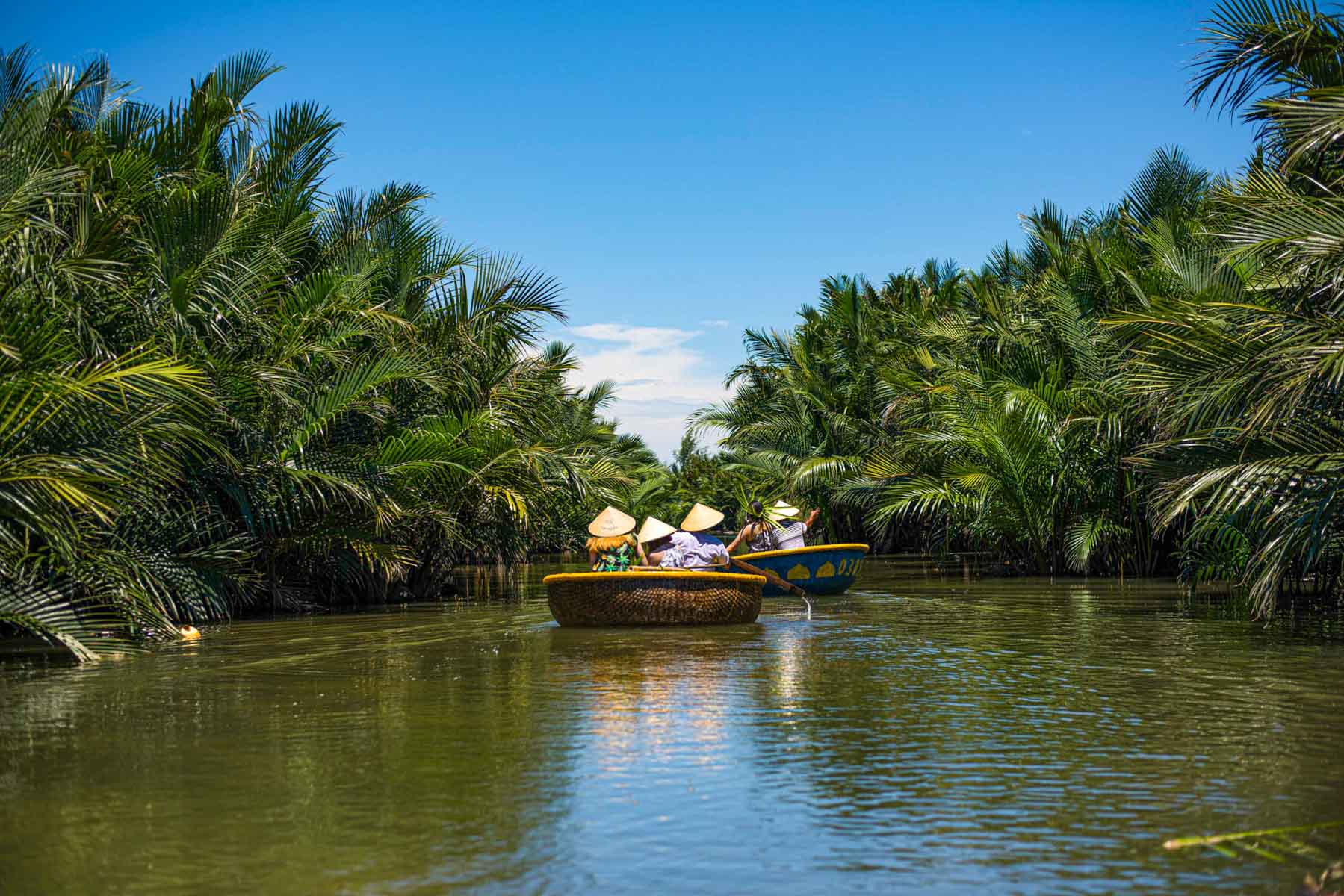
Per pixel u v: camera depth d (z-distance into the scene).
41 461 8.65
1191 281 14.80
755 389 36.00
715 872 3.98
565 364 19.12
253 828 4.50
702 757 5.62
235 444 13.84
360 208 17.55
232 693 7.71
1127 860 4.03
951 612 13.18
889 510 21.86
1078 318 19.03
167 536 12.28
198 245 12.81
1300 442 10.16
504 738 6.09
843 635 10.83
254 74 15.70
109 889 3.85
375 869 4.02
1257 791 4.84
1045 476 19.67
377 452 14.88
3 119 11.81
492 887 3.85
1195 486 10.30
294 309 14.62
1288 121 10.09
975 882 3.85
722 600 11.73
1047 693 7.29
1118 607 13.27
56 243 11.58
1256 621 11.17
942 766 5.38
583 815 4.66
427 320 17.33
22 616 9.25
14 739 6.20
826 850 4.20
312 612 14.91
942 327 25.30
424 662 9.24
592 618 11.84
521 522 18.22
